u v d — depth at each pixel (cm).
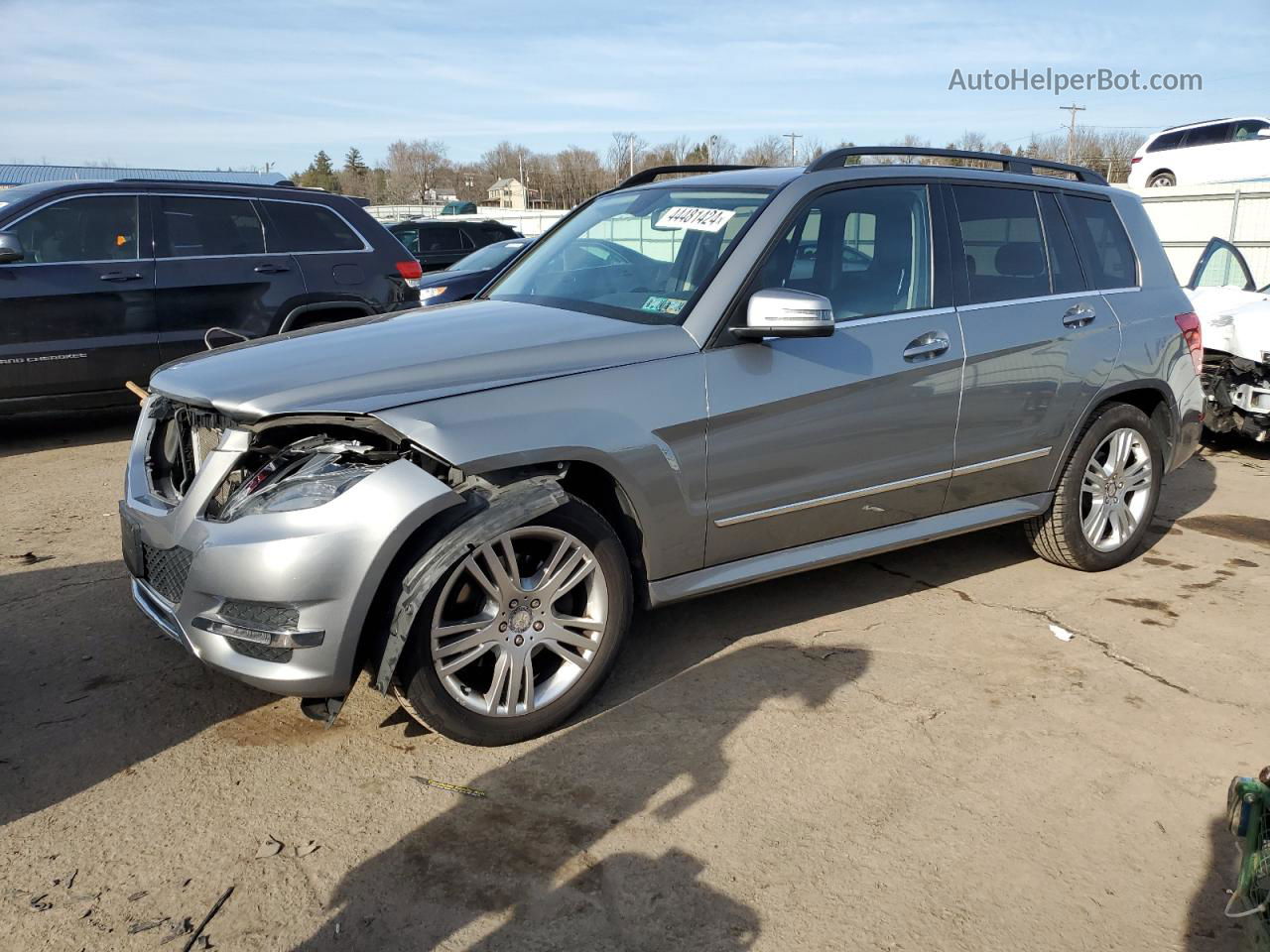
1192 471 697
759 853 267
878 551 399
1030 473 441
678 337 344
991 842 274
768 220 369
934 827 280
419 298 861
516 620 310
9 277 683
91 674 362
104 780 297
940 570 479
